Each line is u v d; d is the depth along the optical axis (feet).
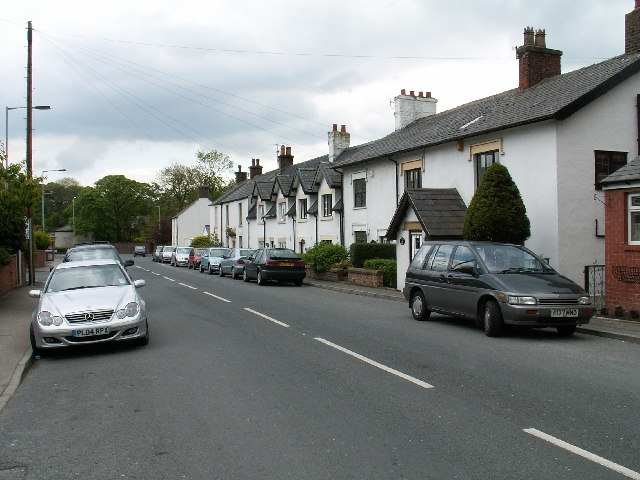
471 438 17.33
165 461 16.01
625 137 55.47
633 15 58.95
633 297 40.98
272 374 26.08
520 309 33.91
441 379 24.68
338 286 74.43
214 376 25.91
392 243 80.18
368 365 27.66
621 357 29.25
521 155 56.70
